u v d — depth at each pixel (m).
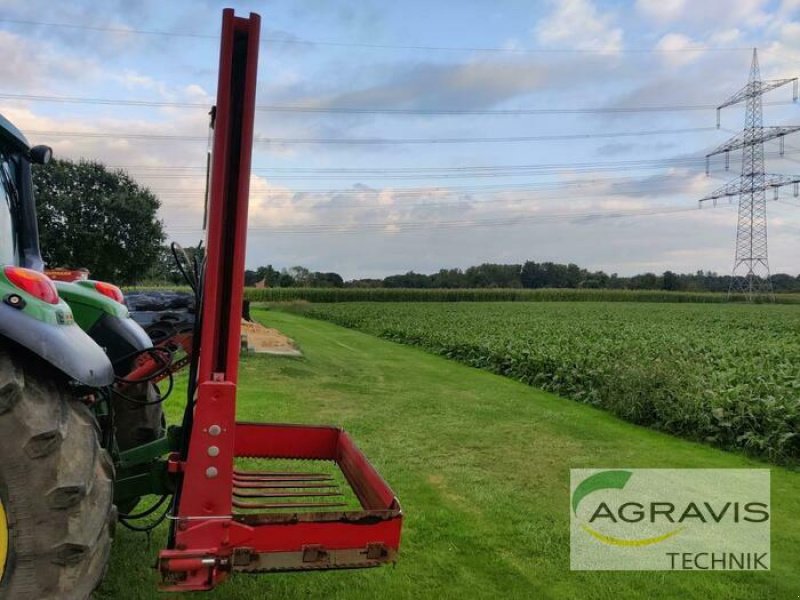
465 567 3.73
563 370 10.54
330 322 29.16
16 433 2.18
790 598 3.51
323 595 3.28
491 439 6.87
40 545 2.17
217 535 2.48
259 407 7.92
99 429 2.49
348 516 2.59
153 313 10.08
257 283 60.81
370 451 6.21
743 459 6.49
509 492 5.11
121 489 3.02
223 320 2.55
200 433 2.50
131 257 26.89
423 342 18.09
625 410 8.26
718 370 10.39
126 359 3.58
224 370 2.55
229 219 2.55
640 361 9.85
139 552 3.59
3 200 3.08
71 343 2.37
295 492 3.85
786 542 4.28
